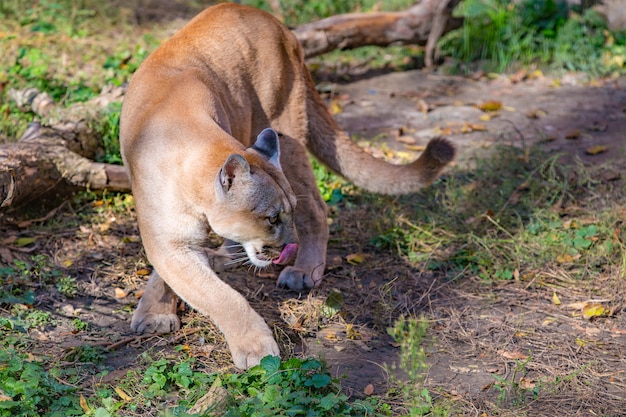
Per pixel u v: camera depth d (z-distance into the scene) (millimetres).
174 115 4195
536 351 4410
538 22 9328
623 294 4953
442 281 5164
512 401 3928
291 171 5105
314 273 5035
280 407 3627
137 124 4285
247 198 3926
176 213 4066
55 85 7438
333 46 8578
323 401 3629
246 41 4910
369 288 5055
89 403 3771
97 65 8094
